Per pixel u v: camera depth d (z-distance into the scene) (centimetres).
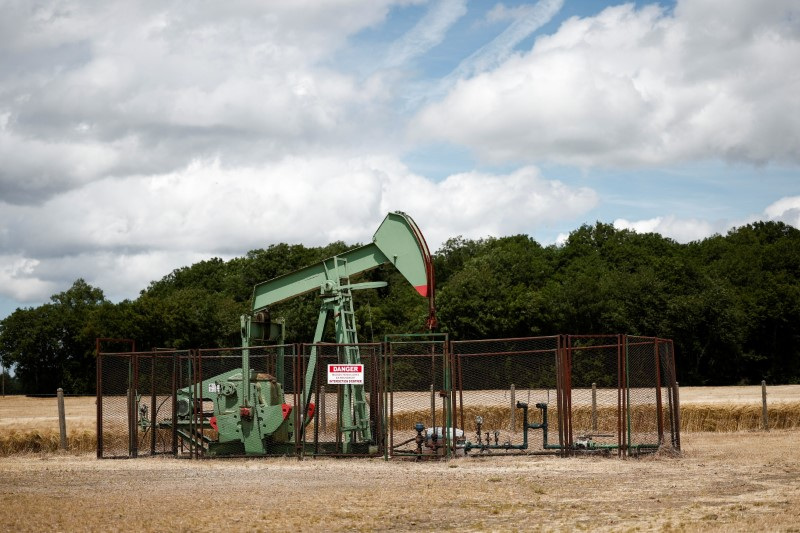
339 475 2150
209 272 10619
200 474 2227
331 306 2709
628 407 2422
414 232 2662
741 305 6994
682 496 1680
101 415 2759
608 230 8938
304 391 2608
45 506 1656
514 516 1492
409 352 4966
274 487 1927
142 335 7369
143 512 1577
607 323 6519
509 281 7800
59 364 7988
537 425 2517
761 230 10038
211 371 3462
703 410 3591
